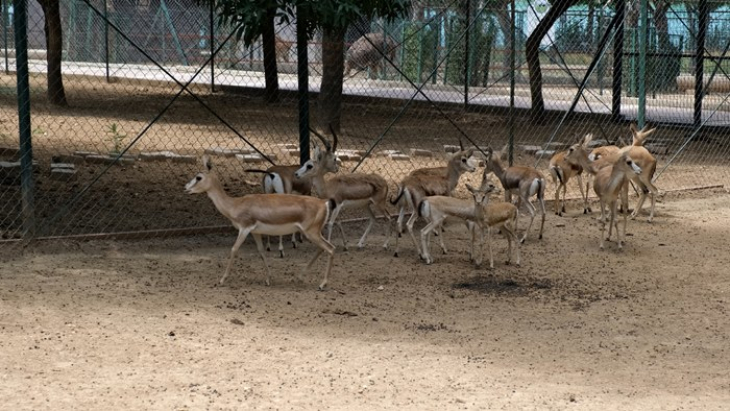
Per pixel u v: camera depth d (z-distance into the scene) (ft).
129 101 78.64
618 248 37.37
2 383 20.66
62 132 58.34
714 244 38.96
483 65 101.14
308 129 37.60
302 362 23.02
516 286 31.81
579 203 47.11
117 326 25.34
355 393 20.81
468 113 80.18
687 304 29.94
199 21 119.96
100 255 33.12
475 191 33.40
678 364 23.90
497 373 22.67
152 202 40.83
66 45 119.65
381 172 50.49
